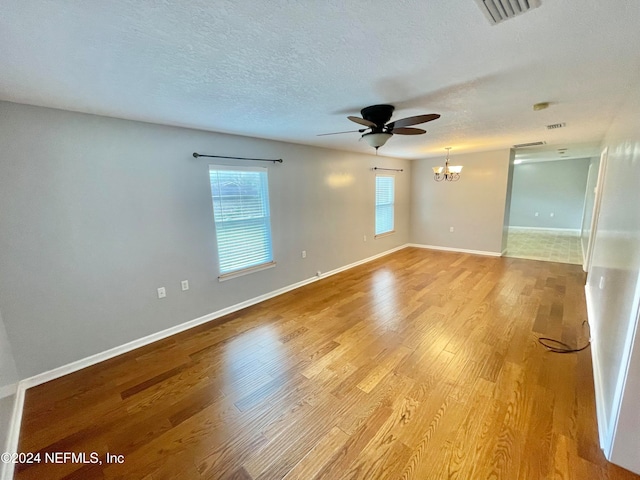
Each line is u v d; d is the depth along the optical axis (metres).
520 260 5.47
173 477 1.44
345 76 1.72
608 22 1.18
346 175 4.99
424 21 1.17
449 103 2.29
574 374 2.12
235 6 1.04
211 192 3.15
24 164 2.06
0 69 1.48
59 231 2.23
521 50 1.44
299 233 4.21
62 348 2.30
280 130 3.11
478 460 1.46
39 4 0.98
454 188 6.25
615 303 1.83
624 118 2.27
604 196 3.10
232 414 1.84
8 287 2.04
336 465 1.47
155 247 2.77
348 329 2.93
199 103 2.14
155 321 2.82
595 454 1.47
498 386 2.01
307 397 1.97
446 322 3.01
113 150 2.46
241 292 3.54
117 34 1.21
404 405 1.86
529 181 9.40
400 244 6.80
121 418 1.83
